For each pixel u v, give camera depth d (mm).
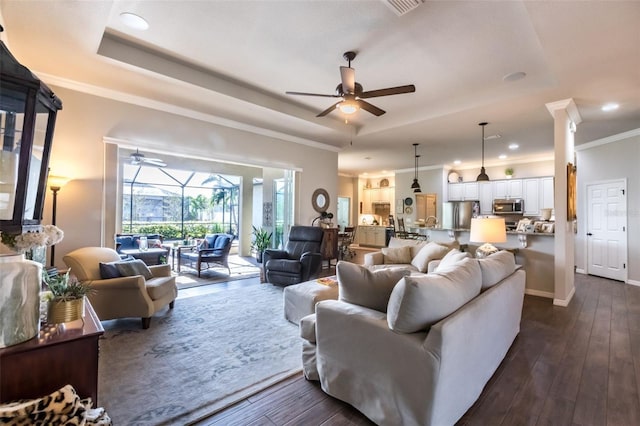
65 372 1419
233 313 3574
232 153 5035
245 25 2754
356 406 1832
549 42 2594
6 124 1320
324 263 7199
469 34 2818
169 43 3086
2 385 1287
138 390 2033
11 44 2732
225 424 1733
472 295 1969
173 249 6543
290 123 5109
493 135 5766
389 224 10727
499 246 5043
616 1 2062
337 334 1940
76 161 3615
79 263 3064
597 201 6078
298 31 2830
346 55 3221
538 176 7898
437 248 4426
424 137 5945
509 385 2143
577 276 6066
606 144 5895
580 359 2541
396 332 1646
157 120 4223
